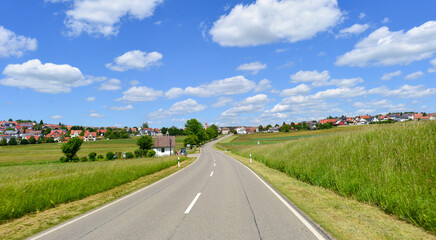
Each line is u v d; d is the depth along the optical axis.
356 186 7.68
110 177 12.19
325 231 4.64
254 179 12.59
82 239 4.55
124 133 158.50
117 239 4.47
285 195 8.28
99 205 7.74
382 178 7.11
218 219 5.58
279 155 18.73
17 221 6.33
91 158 45.66
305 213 5.98
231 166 21.23
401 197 5.61
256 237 4.36
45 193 8.14
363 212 5.98
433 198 5.33
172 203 7.48
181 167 22.50
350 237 4.30
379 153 8.78
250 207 6.67
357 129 14.19
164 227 5.11
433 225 4.58
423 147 7.84
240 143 94.81
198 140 90.50
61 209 7.55
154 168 18.50
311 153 13.38
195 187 10.55
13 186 7.70
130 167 15.29
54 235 4.87
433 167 6.43
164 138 62.69
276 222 5.25
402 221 5.29
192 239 4.34
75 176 10.37
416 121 10.82
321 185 9.81
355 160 9.23
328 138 14.65
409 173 6.55
